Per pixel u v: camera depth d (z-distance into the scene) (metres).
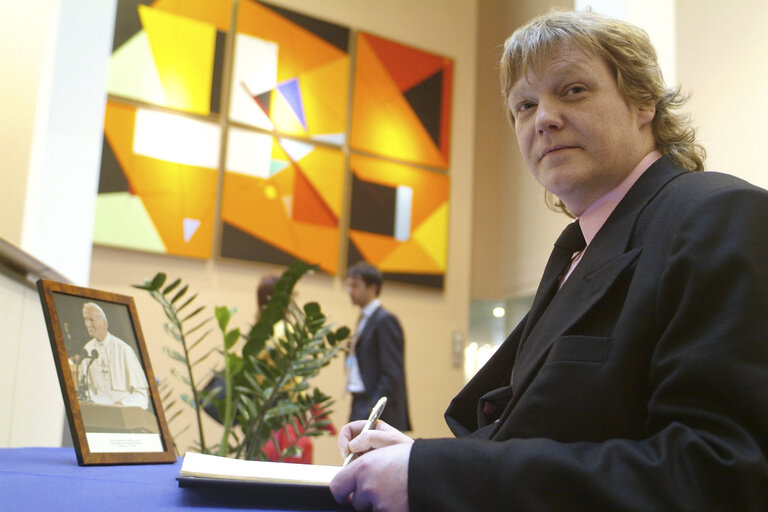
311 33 6.65
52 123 3.78
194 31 6.04
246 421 2.16
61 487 0.99
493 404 1.15
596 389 0.89
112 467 1.31
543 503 0.77
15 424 2.12
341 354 6.22
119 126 5.60
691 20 2.56
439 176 7.13
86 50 3.90
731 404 0.77
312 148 6.46
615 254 0.99
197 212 5.82
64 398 1.33
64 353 1.38
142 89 5.75
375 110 6.89
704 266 0.83
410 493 0.80
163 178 5.72
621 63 1.11
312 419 2.31
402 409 4.23
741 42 2.60
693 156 1.17
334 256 6.41
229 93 6.15
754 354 0.78
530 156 1.17
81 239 3.76
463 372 6.99
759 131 2.54
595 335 0.95
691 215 0.90
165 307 2.09
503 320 7.78
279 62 6.43
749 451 0.74
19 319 2.07
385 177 6.82
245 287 5.96
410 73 7.16
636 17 2.66
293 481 0.94
